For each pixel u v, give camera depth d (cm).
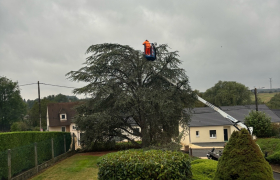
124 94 1948
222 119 3859
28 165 1256
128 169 687
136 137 2239
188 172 685
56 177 1209
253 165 575
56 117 4797
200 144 3391
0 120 5456
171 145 1698
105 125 1950
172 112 1878
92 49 2078
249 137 607
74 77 2055
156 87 2058
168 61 2012
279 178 1285
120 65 2027
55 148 1716
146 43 1712
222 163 624
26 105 5916
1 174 1002
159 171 655
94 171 1300
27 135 1324
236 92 5856
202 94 6512
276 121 3731
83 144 2277
